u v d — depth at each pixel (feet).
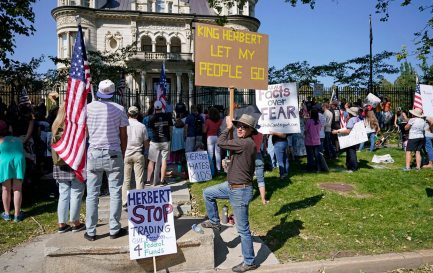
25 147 27.76
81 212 23.88
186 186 29.01
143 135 23.53
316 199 24.82
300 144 40.60
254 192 26.71
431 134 34.83
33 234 20.25
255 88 19.03
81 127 16.40
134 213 14.61
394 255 16.66
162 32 139.74
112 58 99.66
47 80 77.82
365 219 21.61
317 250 17.49
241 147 14.88
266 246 17.99
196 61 17.47
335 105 45.03
